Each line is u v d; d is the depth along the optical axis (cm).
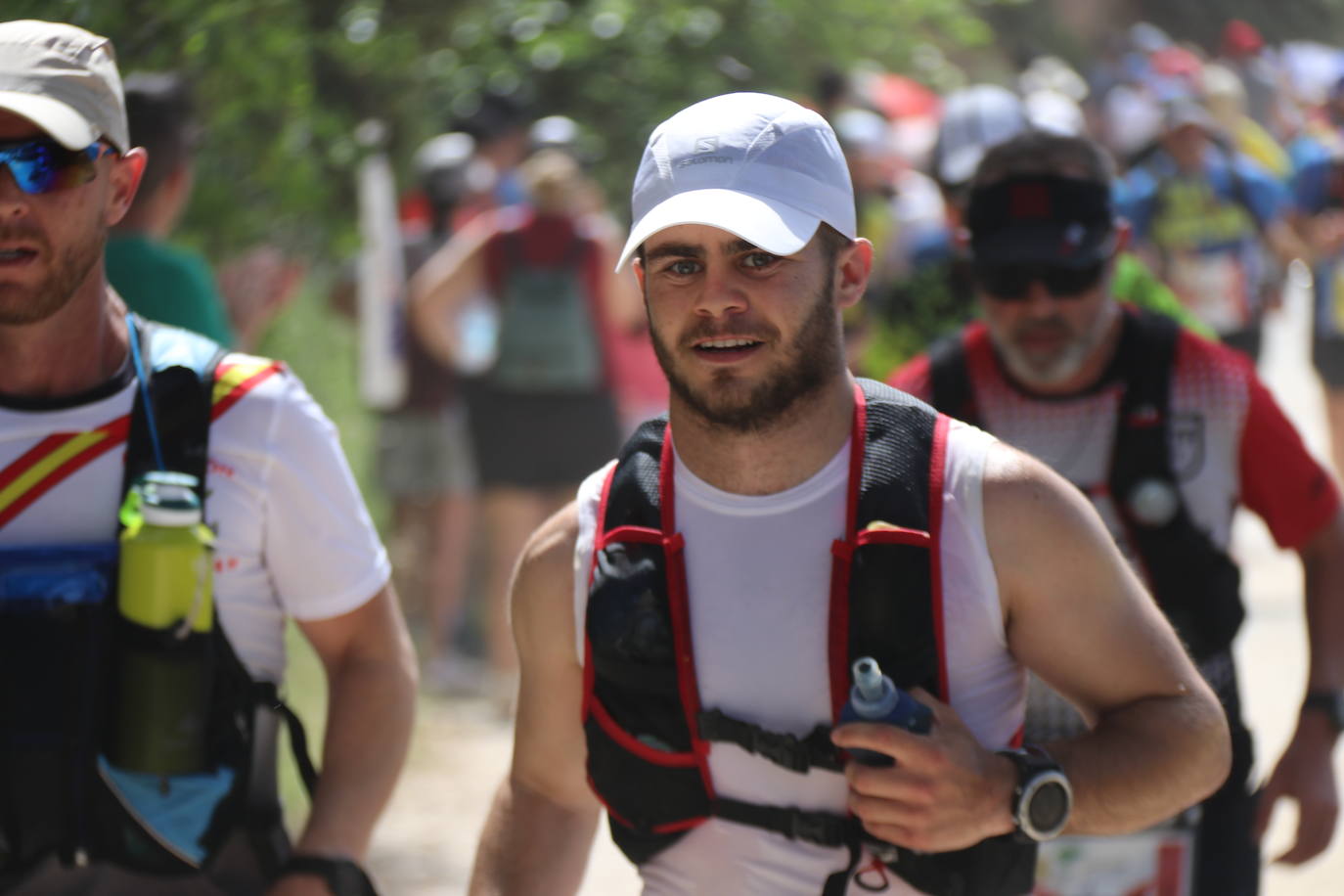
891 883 486
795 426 482
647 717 493
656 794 498
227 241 1158
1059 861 669
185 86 855
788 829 488
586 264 1462
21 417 541
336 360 1678
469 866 1116
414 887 1074
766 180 479
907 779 457
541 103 1809
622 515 500
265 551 560
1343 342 1828
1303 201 1822
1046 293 680
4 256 526
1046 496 480
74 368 546
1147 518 673
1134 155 1867
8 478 538
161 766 529
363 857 572
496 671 1493
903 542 476
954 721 466
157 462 544
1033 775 464
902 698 460
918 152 1819
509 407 1464
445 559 1580
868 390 500
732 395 476
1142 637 487
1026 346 688
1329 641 692
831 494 486
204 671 533
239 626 554
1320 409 2538
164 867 533
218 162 1145
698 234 475
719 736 487
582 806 552
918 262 969
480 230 1509
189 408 548
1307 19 5153
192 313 813
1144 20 4856
